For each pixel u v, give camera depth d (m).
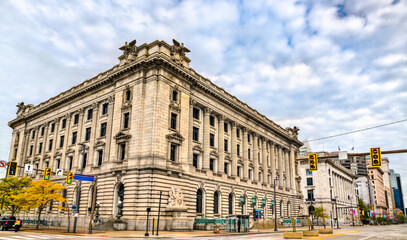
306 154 111.19
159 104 44.41
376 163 27.14
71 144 57.31
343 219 116.62
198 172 50.34
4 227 37.75
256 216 60.09
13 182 53.50
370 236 38.50
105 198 45.25
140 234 33.88
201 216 48.38
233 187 57.62
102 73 55.12
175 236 32.69
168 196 42.56
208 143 53.38
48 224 48.91
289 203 79.62
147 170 41.62
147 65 46.78
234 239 29.14
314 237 34.53
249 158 66.44
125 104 47.75
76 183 52.44
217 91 56.56
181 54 50.41
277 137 79.44
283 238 31.27
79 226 44.78
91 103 55.25
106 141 48.75
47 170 36.72
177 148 46.16
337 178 120.81
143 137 43.91
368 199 174.50
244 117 65.56
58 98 65.19
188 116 49.47
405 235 41.84
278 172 77.44
